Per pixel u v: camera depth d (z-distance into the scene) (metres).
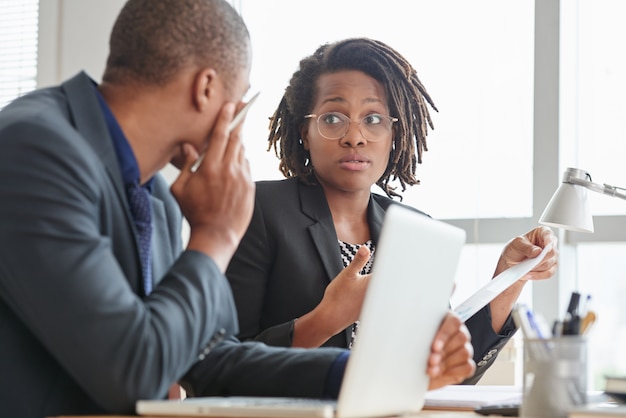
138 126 1.83
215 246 1.77
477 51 4.18
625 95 4.11
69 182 1.65
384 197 3.03
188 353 1.65
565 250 4.10
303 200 2.85
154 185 2.22
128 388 1.58
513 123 4.14
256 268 2.74
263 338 2.56
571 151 4.15
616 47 4.12
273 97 4.45
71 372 1.61
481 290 2.41
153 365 1.59
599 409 1.41
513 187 4.13
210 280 1.71
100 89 1.87
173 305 1.64
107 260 1.62
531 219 4.09
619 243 4.04
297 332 2.52
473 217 4.15
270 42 4.48
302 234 2.78
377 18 4.33
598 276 4.12
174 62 1.82
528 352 1.55
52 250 1.59
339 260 2.78
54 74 4.73
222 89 1.86
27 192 1.61
